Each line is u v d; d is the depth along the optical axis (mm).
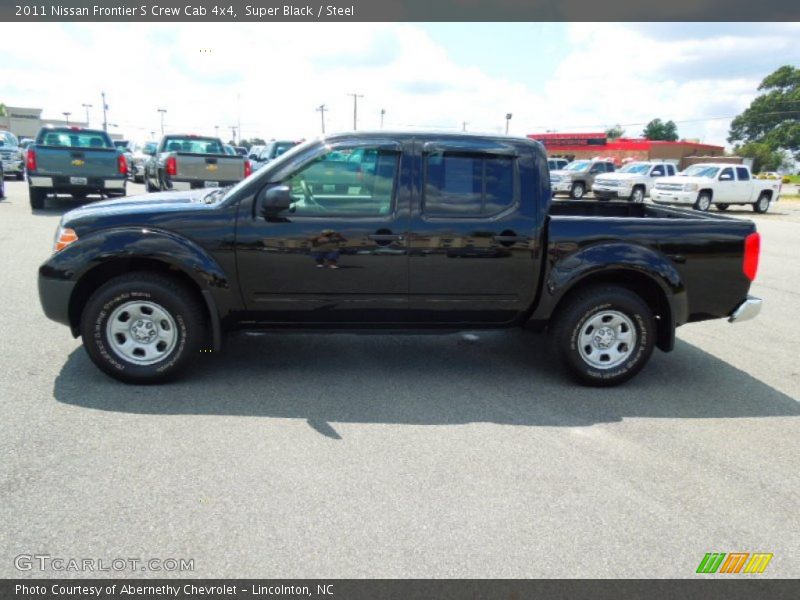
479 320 4805
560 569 2672
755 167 106500
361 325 4727
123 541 2723
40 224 11375
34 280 7277
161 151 15641
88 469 3285
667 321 4848
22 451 3443
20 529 2770
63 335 5434
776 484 3465
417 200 4516
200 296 4551
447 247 4547
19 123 82438
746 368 5492
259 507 3014
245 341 5641
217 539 2764
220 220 4383
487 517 3014
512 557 2732
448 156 4539
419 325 4773
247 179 4465
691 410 4480
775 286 9328
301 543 2760
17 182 22125
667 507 3182
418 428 3977
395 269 4551
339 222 4453
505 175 4609
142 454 3469
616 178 26750
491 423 4105
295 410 4168
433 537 2844
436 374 5012
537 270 4672
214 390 4457
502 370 5172
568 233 4605
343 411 4191
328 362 5188
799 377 5285
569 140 69250
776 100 112125
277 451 3578
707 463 3676
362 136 4488
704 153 68125
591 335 4785
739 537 2959
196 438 3693
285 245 4426
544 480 3389
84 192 13180
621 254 4617
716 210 26719
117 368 4410
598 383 4832
